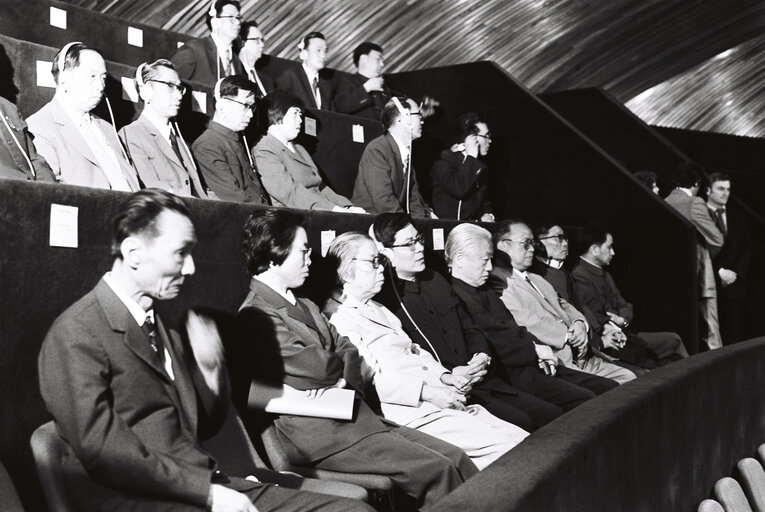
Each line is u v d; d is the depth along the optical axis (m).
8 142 3.26
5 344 2.26
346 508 2.15
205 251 2.95
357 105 6.34
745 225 6.75
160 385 2.11
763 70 12.00
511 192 6.37
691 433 3.31
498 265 4.56
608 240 5.37
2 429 2.24
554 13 9.86
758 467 3.73
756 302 7.04
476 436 3.10
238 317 2.80
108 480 1.94
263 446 2.77
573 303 5.03
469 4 9.24
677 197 6.64
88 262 2.51
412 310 3.71
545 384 3.97
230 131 4.30
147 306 2.14
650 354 5.24
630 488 2.62
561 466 2.00
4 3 4.93
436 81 6.68
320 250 3.58
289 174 4.55
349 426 2.78
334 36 8.51
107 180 3.52
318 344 2.84
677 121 11.88
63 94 3.52
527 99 6.32
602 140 7.42
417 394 3.17
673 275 5.76
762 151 9.81
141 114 4.07
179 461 2.00
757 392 4.18
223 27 5.37
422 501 2.72
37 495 2.30
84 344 1.98
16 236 2.29
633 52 10.75
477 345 3.84
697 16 10.66
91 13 5.41
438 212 5.82
